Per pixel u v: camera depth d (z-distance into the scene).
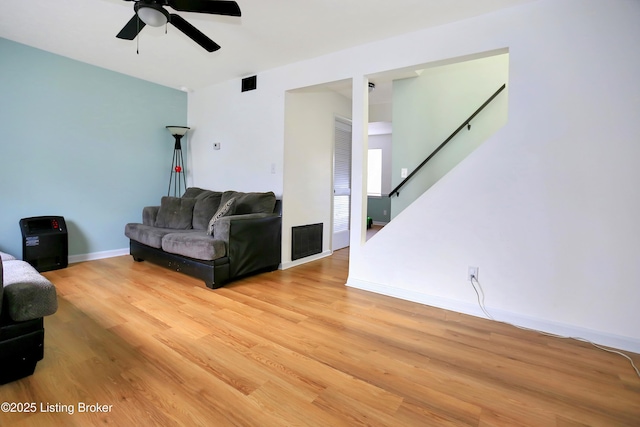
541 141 2.24
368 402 1.46
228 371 1.68
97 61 3.68
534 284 2.29
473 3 2.28
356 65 3.07
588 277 2.12
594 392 1.56
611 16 2.01
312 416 1.36
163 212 4.00
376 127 7.02
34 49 3.37
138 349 1.88
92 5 2.47
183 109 4.80
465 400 1.48
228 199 3.67
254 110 3.96
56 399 1.42
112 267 3.66
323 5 2.35
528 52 2.26
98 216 4.01
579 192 2.13
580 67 2.10
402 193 3.77
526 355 1.90
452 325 2.31
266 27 2.70
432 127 3.59
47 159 3.55
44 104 3.48
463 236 2.55
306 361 1.79
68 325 2.17
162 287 3.01
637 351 1.97
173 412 1.36
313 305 2.65
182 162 4.82
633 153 1.98
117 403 1.41
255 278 3.42
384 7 2.36
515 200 2.34
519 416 1.38
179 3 1.87
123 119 4.14
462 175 2.54
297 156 3.94
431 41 2.65
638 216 1.98
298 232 4.04
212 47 2.35
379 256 2.98
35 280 1.64
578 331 2.13
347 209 5.29
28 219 3.35
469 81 3.39
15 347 1.52
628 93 1.98
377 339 2.07
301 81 3.49
